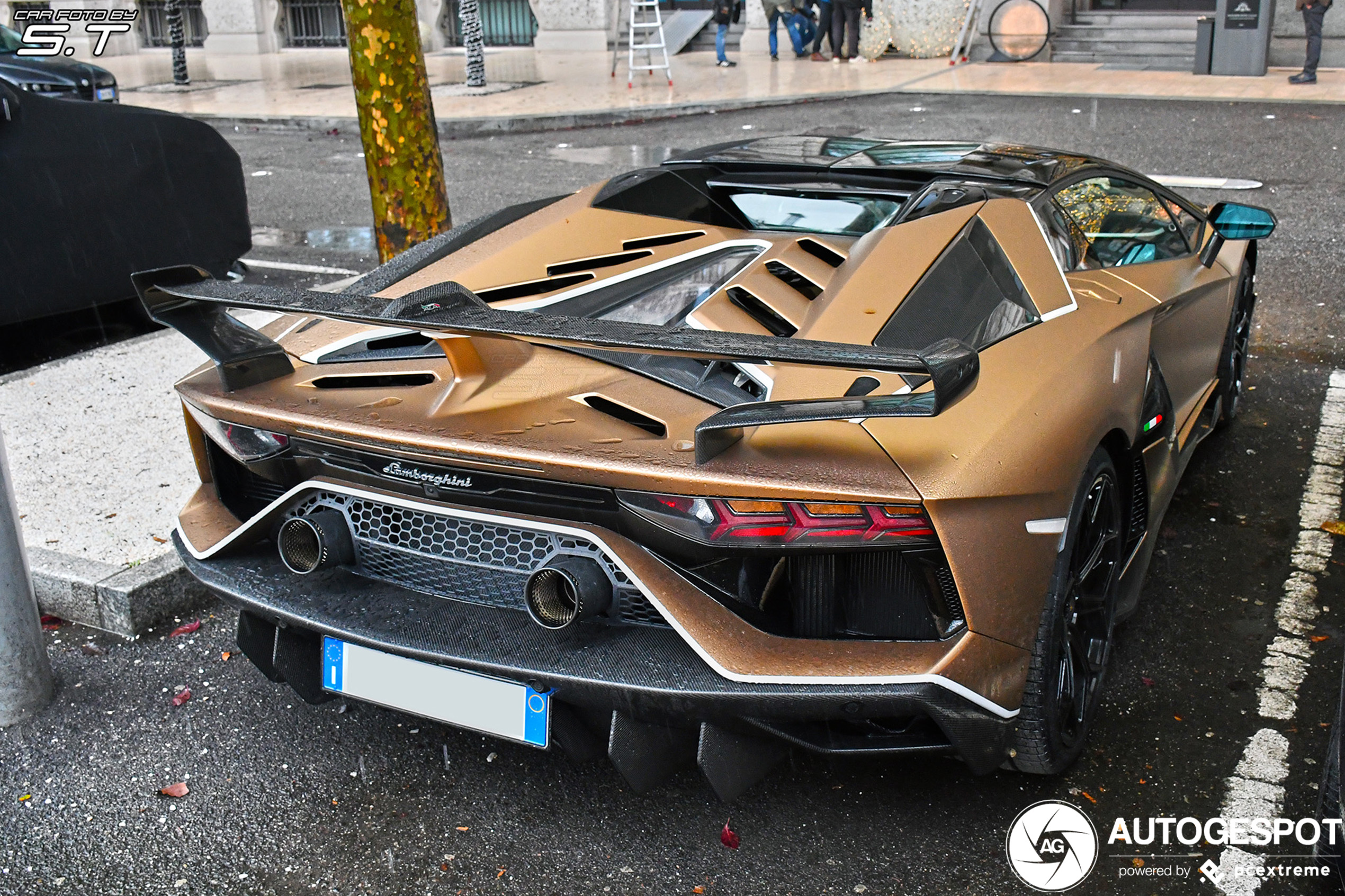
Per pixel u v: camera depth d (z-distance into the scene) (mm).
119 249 6484
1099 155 10719
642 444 2305
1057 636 2498
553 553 2449
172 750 3010
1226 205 4016
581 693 2307
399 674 2539
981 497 2244
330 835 2670
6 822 2742
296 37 25859
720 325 2734
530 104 15414
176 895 2494
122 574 3666
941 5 18703
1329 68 16281
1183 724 2947
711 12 22516
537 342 2164
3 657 3098
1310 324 6086
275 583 2730
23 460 4645
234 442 2742
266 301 2473
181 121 6758
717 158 3656
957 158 3508
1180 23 17609
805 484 2146
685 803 2734
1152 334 3283
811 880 2467
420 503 2516
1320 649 3252
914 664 2225
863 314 2637
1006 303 2795
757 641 2283
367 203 10250
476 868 2541
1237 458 4543
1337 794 2420
